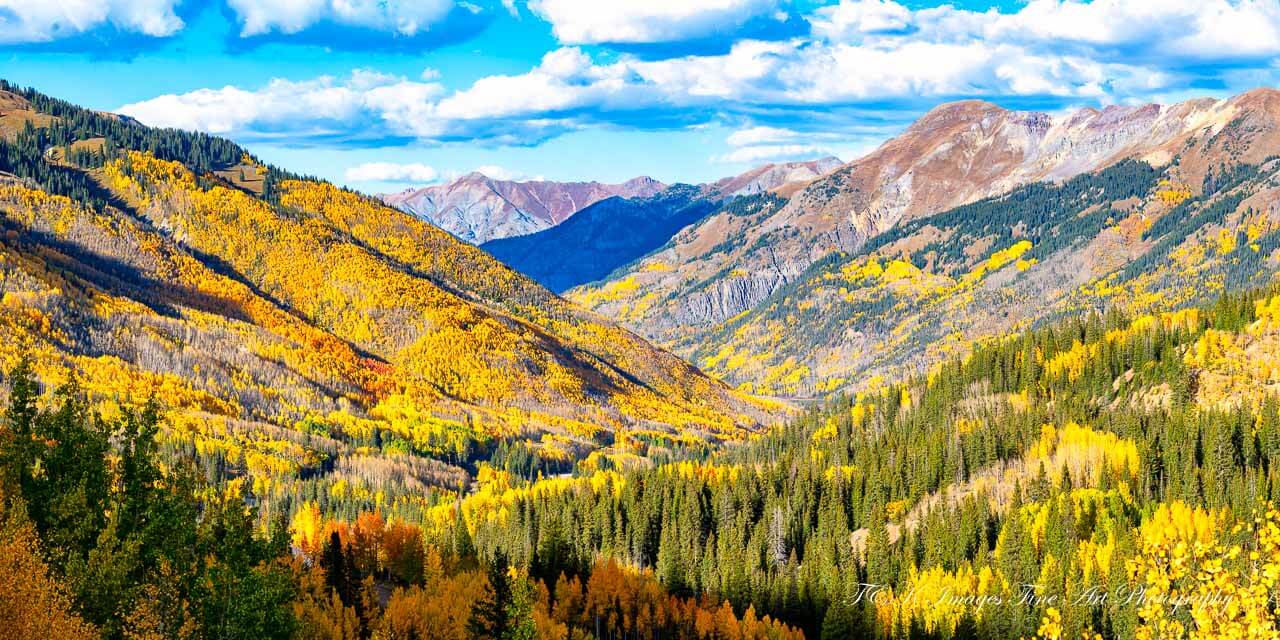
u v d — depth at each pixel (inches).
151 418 2682.1
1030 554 6195.9
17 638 1905.8
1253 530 1285.7
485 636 4977.9
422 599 5605.3
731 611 6102.4
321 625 4478.3
